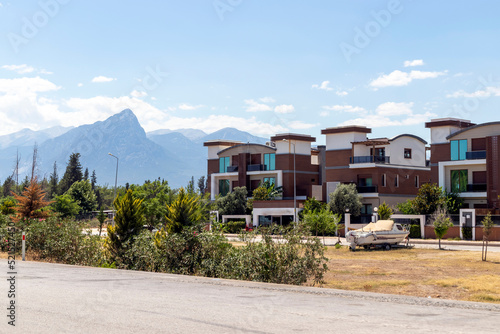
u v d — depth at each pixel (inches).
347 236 1428.4
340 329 291.0
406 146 2541.8
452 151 2153.1
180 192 856.3
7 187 4259.4
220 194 2869.1
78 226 930.1
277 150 2861.7
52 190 4153.5
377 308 372.8
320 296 436.5
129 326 293.4
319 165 2977.4
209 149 3166.8
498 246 1488.7
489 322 323.3
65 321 306.7
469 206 2127.2
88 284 496.7
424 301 411.5
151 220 2123.5
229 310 350.6
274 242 689.6
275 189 2783.0
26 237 966.4
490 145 1989.4
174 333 276.5
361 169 2491.4
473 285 675.4
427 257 1139.3
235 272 679.1
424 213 1957.4
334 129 2598.4
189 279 555.5
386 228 1456.7
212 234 765.9
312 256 669.9
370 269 903.7
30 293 425.1
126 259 813.9
